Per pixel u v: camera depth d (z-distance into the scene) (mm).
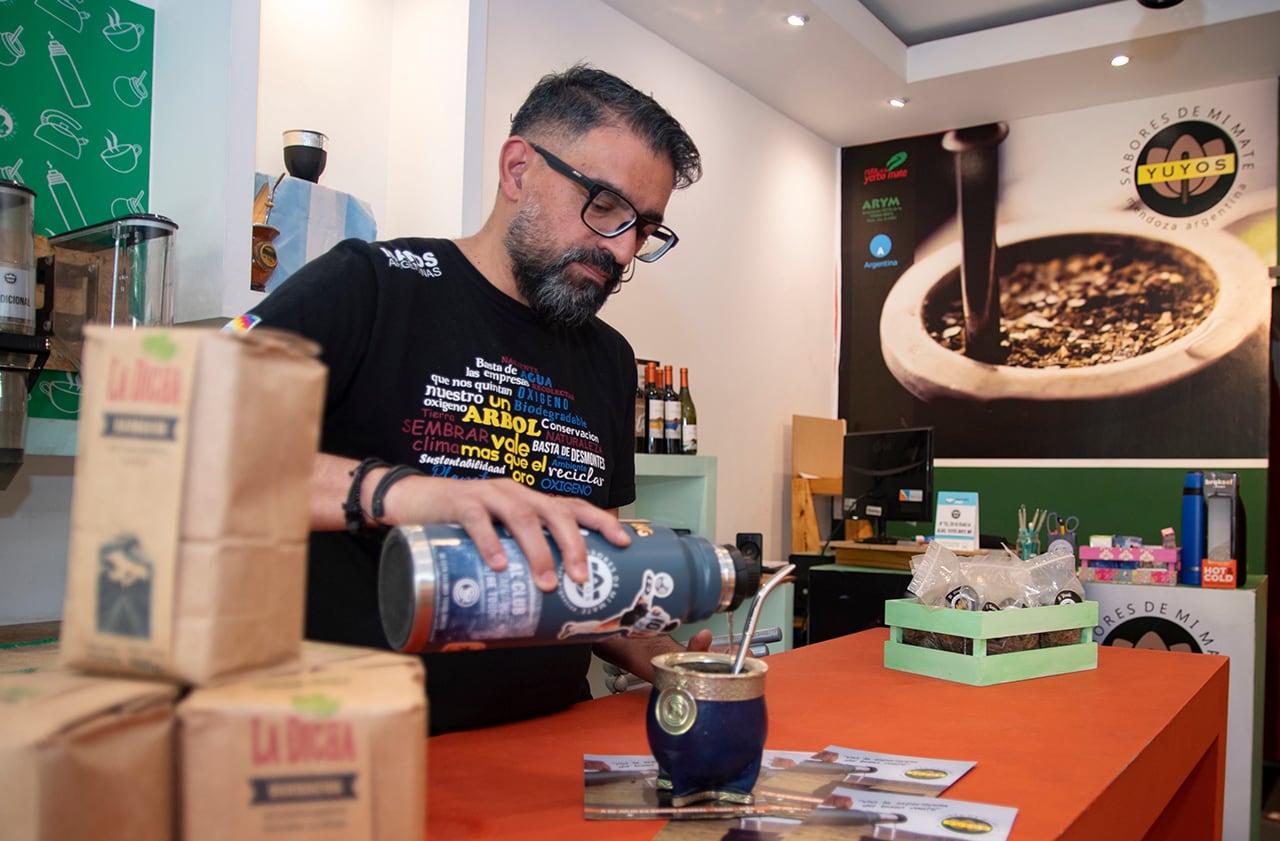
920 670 1438
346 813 418
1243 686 2936
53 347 1761
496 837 679
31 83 1869
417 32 2412
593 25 3457
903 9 4094
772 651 3123
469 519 725
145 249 1688
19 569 1854
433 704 1119
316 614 1160
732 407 4281
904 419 5027
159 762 403
